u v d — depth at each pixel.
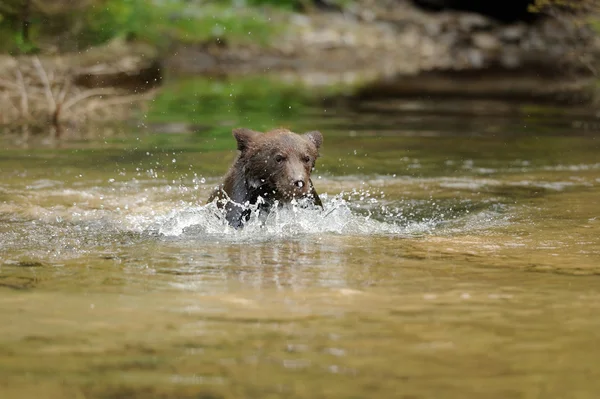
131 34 47.53
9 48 31.52
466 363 6.63
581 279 9.73
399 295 8.88
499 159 22.28
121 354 6.89
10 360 6.75
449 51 65.19
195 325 7.72
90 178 18.94
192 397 5.96
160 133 27.08
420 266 10.48
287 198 14.59
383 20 70.19
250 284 9.44
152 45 49.59
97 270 10.27
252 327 7.64
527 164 21.41
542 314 8.09
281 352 6.91
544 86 43.66
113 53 39.56
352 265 10.55
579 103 36.41
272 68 55.81
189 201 16.42
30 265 10.59
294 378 6.31
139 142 25.00
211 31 58.41
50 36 33.75
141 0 51.47
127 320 7.92
